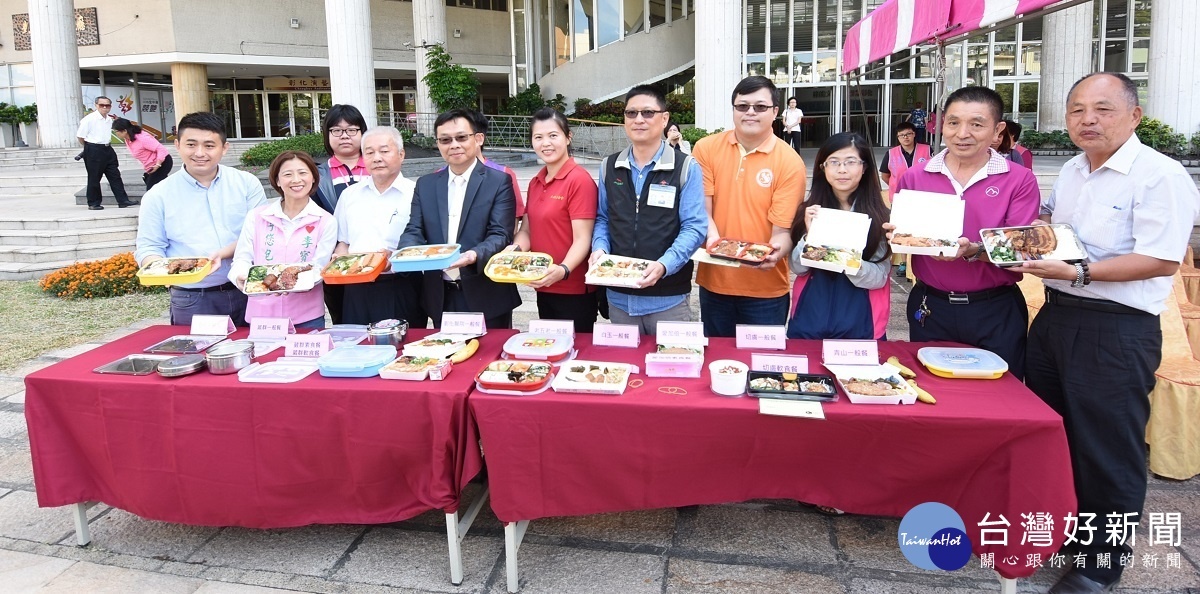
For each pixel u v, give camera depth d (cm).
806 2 1662
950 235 228
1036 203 238
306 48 1970
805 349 262
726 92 1098
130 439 237
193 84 1888
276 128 2216
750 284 304
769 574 227
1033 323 241
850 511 218
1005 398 209
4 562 244
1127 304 209
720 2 1075
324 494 236
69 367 252
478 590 224
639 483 219
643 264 258
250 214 302
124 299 632
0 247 770
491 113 2372
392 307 319
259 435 229
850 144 257
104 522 269
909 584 222
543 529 256
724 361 238
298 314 303
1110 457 216
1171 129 789
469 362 250
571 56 1855
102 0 1828
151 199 300
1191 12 766
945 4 455
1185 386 276
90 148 888
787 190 289
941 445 201
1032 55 1586
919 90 1645
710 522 258
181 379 235
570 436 214
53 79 1468
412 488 230
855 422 203
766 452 213
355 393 221
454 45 2059
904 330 497
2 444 336
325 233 300
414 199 307
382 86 2233
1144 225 198
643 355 259
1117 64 1586
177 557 246
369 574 233
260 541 253
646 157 277
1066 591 216
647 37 1748
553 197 304
